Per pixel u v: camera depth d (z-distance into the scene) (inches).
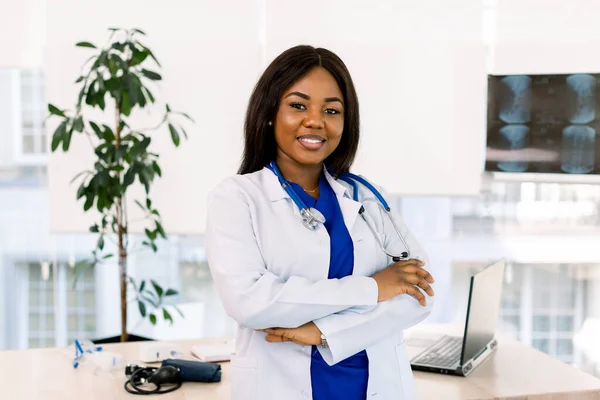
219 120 133.3
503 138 137.6
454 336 96.8
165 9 131.5
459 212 143.6
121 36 131.1
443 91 135.1
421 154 135.9
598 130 135.2
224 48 132.5
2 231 138.9
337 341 58.2
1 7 129.6
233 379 61.7
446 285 144.6
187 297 143.6
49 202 134.0
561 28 134.9
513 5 134.8
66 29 130.3
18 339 141.5
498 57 135.9
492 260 144.3
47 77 130.6
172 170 133.9
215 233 61.1
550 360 88.5
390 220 68.2
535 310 145.0
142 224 134.9
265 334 61.0
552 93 135.8
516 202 143.1
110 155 118.0
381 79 134.2
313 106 59.2
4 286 140.0
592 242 143.6
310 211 61.1
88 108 131.9
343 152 65.5
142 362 85.2
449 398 74.3
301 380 59.7
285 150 61.1
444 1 133.7
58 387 76.2
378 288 59.8
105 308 142.3
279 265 60.2
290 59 59.8
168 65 132.1
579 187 142.2
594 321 145.1
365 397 61.2
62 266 140.7
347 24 133.6
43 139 137.3
